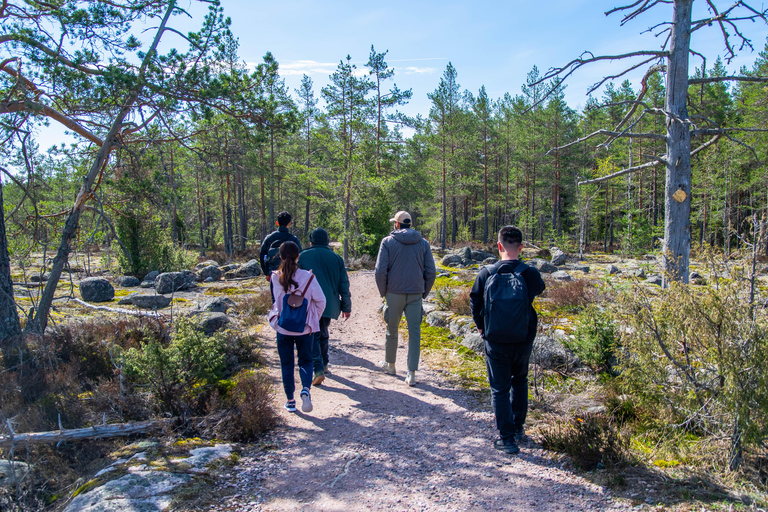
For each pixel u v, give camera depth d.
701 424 3.72
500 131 41.81
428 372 5.75
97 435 3.79
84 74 6.27
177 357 4.33
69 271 6.60
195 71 6.52
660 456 3.46
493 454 3.51
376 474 3.23
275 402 4.70
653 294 4.16
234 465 3.34
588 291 9.62
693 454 3.47
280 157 34.78
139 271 17.09
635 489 2.92
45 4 6.32
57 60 6.05
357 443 3.75
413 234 5.05
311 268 5.23
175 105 6.75
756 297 3.58
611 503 2.77
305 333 4.28
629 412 4.30
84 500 2.69
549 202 44.00
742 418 3.27
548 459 3.41
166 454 3.37
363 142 21.86
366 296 12.71
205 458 3.34
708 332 3.63
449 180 35.72
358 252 22.98
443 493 2.96
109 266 19.23
